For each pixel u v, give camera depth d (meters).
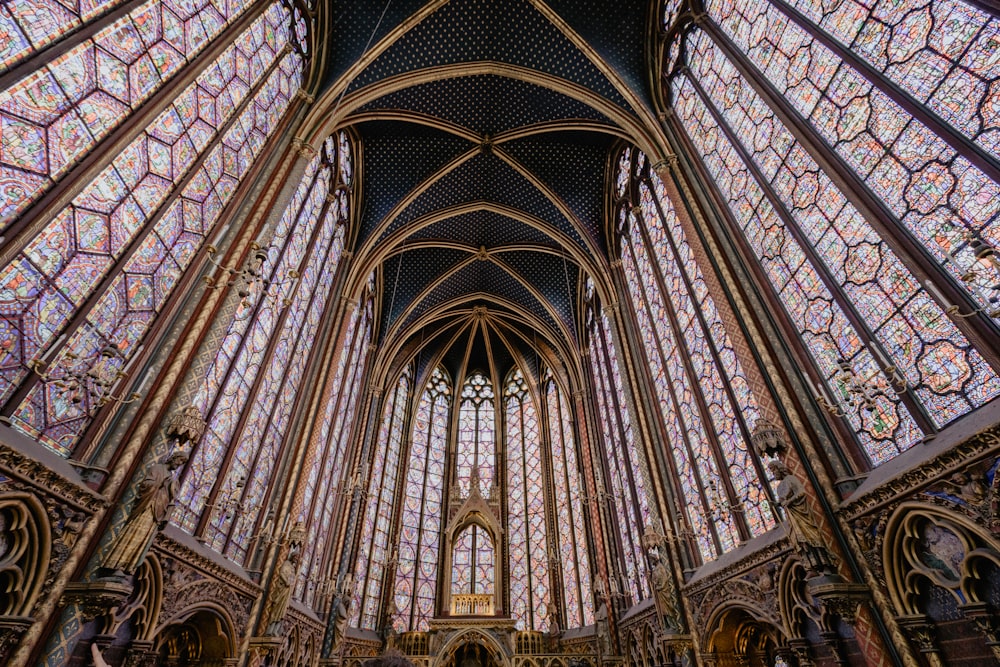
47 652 4.91
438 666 16.08
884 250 6.37
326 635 14.70
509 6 13.36
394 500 21.56
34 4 5.22
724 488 9.84
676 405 12.23
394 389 23.20
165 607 6.89
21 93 5.02
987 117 5.19
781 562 7.57
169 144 7.41
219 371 8.68
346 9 12.58
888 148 6.38
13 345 4.98
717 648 9.58
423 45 13.61
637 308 15.31
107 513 5.77
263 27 10.29
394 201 17.28
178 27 7.55
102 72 6.11
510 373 26.64
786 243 8.27
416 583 20.34
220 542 8.96
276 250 10.80
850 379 5.89
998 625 4.67
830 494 6.64
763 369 8.08
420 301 21.92
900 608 5.68
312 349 13.72
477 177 18.11
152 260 7.10
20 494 4.72
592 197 17.73
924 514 5.34
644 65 13.44
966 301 5.34
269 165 10.30
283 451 11.81
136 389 6.61
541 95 15.24
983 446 4.68
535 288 21.86
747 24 9.60
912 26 6.12
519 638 17.17
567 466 21.20
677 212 11.26
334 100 12.40
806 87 7.89
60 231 5.50
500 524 22.33
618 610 15.16
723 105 10.41
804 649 7.13
